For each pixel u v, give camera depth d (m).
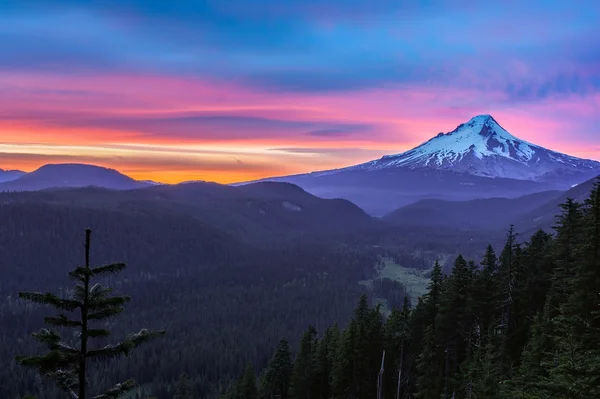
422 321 52.41
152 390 106.12
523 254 49.62
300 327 150.50
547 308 37.16
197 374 114.94
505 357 41.62
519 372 35.47
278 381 68.12
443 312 45.66
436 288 51.72
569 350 20.55
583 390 17.95
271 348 129.25
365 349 53.19
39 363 13.77
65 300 14.62
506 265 47.88
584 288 33.59
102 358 14.99
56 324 14.68
